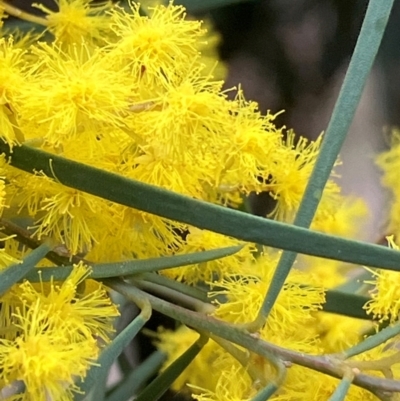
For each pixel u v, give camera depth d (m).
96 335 0.18
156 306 0.18
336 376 0.18
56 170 0.17
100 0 0.20
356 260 0.17
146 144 0.17
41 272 0.17
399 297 0.18
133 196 0.17
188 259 0.18
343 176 0.26
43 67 0.18
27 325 0.17
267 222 0.17
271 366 0.18
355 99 0.17
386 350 0.19
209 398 0.18
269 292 0.18
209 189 0.19
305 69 0.27
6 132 0.17
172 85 0.17
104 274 0.17
